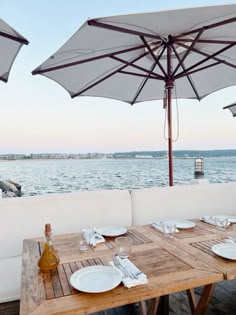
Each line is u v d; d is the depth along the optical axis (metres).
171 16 1.91
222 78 3.55
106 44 2.42
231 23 2.11
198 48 2.85
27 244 1.58
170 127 3.24
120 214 2.48
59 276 1.15
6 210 2.16
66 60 2.53
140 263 1.24
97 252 1.43
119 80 3.47
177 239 1.60
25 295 0.99
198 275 1.11
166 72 3.36
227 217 2.06
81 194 2.43
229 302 2.05
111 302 0.94
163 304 1.54
